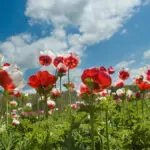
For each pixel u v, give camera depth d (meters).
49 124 0.80
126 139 0.80
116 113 1.16
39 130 0.73
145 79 1.10
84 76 0.58
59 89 1.19
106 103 0.67
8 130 0.87
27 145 0.68
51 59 1.08
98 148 0.73
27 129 0.90
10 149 0.70
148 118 1.06
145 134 0.79
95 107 0.61
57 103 1.54
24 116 1.38
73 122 0.69
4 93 0.62
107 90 1.11
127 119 1.03
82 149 0.68
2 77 0.51
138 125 0.81
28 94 1.75
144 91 1.11
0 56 0.55
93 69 0.58
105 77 0.57
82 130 0.76
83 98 0.61
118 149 0.76
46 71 0.66
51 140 0.71
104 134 0.78
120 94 1.42
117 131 0.89
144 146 0.78
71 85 1.17
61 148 0.67
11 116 1.48
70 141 0.67
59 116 1.32
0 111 0.84
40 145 0.67
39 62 1.08
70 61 1.08
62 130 0.75
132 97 1.42
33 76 0.66
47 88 0.67
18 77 0.52
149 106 1.52
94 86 0.58
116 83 1.46
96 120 0.74
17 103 1.72
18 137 0.79
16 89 0.53
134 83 1.16
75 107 1.50
